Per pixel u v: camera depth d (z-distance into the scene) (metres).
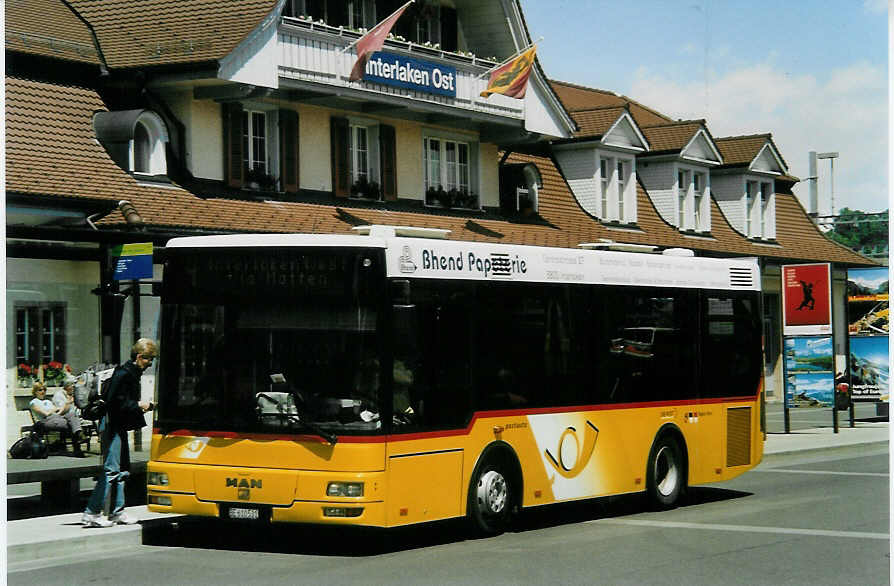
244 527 15.72
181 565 12.75
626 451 16.72
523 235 34.22
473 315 14.34
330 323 13.12
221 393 13.43
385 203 30.81
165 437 13.66
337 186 29.42
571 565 12.44
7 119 22.61
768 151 48.19
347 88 28.25
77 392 15.63
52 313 15.51
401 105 29.75
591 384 16.16
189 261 13.74
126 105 25.78
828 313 30.78
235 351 13.41
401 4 31.47
